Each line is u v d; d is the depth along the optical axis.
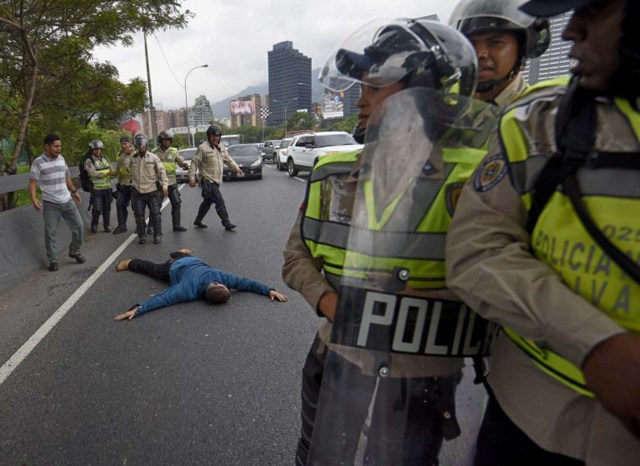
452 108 1.10
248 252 6.64
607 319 0.73
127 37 9.26
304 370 1.48
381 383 1.16
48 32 8.52
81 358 3.43
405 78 1.10
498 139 0.97
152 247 7.20
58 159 5.92
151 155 7.46
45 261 6.16
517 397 1.00
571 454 0.91
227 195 13.96
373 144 1.11
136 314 4.20
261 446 2.41
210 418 2.65
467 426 1.26
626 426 0.71
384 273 1.10
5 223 5.63
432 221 1.09
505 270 0.84
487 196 0.93
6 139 9.57
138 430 2.55
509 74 1.50
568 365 0.88
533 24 1.43
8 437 2.52
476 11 1.46
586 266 0.79
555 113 0.88
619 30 0.75
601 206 0.77
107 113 11.09
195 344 3.61
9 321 4.25
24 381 3.12
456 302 1.15
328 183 1.32
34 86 8.24
